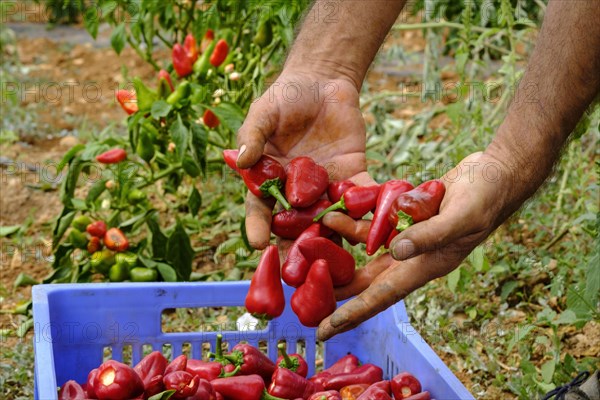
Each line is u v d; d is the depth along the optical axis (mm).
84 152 1724
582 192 1744
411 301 1694
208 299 1480
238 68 1924
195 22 1955
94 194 1724
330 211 1236
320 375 1452
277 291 1248
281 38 1831
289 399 1372
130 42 1955
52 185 2125
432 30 2117
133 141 1724
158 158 1811
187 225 1880
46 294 1407
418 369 1389
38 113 2621
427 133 2160
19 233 1867
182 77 1857
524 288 1730
